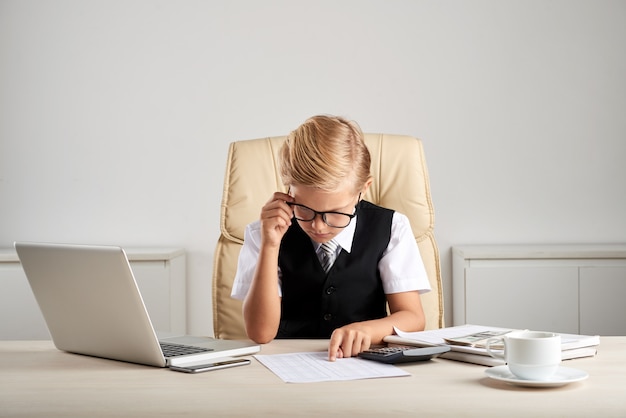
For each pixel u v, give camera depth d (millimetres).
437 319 1819
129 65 3111
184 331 3068
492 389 928
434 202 3107
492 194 3105
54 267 1148
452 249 3076
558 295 2711
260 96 3115
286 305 1646
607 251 2701
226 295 1812
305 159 1319
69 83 3107
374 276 1628
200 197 3123
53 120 3109
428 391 919
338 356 1157
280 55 3105
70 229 3123
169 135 3113
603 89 3094
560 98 3094
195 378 1006
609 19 3082
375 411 834
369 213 1669
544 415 821
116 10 3104
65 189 3115
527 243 3107
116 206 3119
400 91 3100
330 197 1335
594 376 998
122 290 1058
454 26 3094
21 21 3094
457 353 1125
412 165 1877
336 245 1621
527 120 3096
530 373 939
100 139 3115
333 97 3105
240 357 1176
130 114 3115
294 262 1625
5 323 2697
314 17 3100
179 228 3127
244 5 3102
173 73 3113
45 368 1087
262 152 1890
